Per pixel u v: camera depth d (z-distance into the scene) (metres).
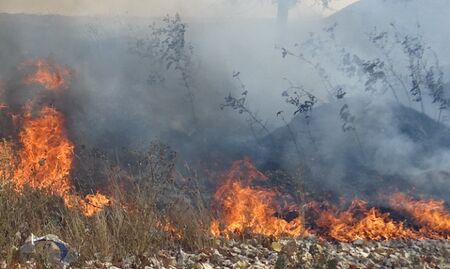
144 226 11.86
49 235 10.78
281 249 12.20
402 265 11.92
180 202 14.12
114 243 11.54
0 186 12.50
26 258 10.27
